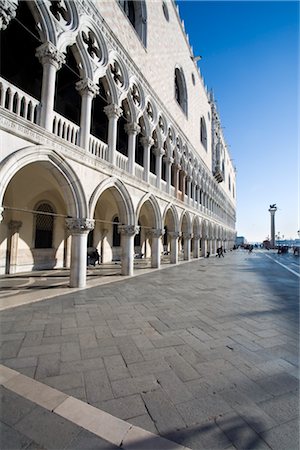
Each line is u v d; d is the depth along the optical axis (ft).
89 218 30.09
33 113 23.82
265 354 12.87
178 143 65.98
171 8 66.08
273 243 204.85
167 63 60.39
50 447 6.71
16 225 39.19
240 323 17.81
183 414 8.19
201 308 21.68
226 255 111.14
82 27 30.17
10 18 20.45
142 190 44.19
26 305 21.63
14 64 35.65
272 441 7.11
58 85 40.86
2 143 20.65
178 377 10.52
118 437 7.14
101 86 41.83
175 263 62.34
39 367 11.12
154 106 50.19
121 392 9.36
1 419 7.75
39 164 25.53
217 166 118.21
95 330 15.90
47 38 24.80
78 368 11.11
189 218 72.38
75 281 29.14
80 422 7.70
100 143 33.91
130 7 49.47
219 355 12.67
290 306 22.77
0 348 13.04
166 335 15.29
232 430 7.52
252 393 9.45
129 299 24.49
